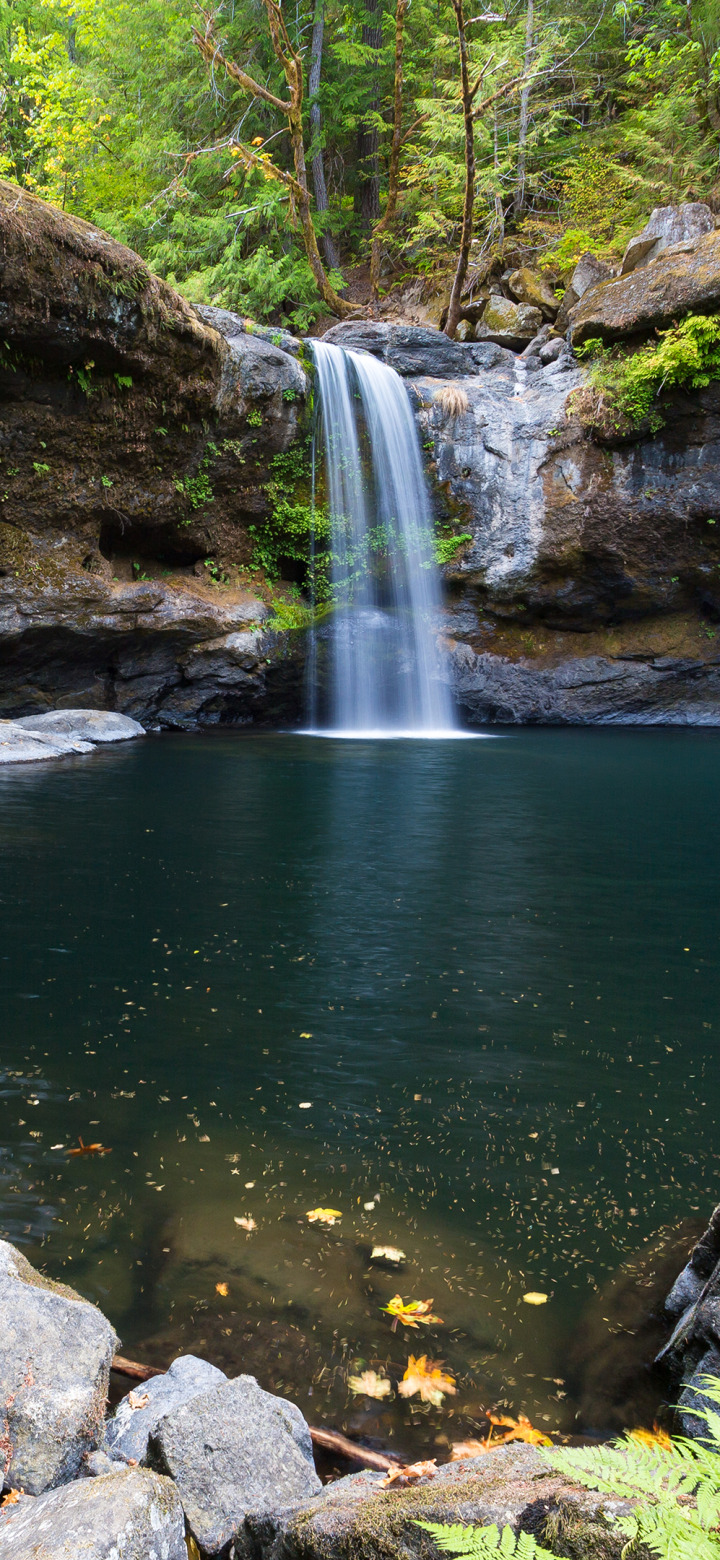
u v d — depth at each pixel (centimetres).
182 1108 354
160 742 1536
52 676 1614
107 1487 161
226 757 1364
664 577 1930
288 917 604
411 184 2598
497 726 2002
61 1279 256
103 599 1577
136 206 2447
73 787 1073
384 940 561
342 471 1912
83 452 1525
